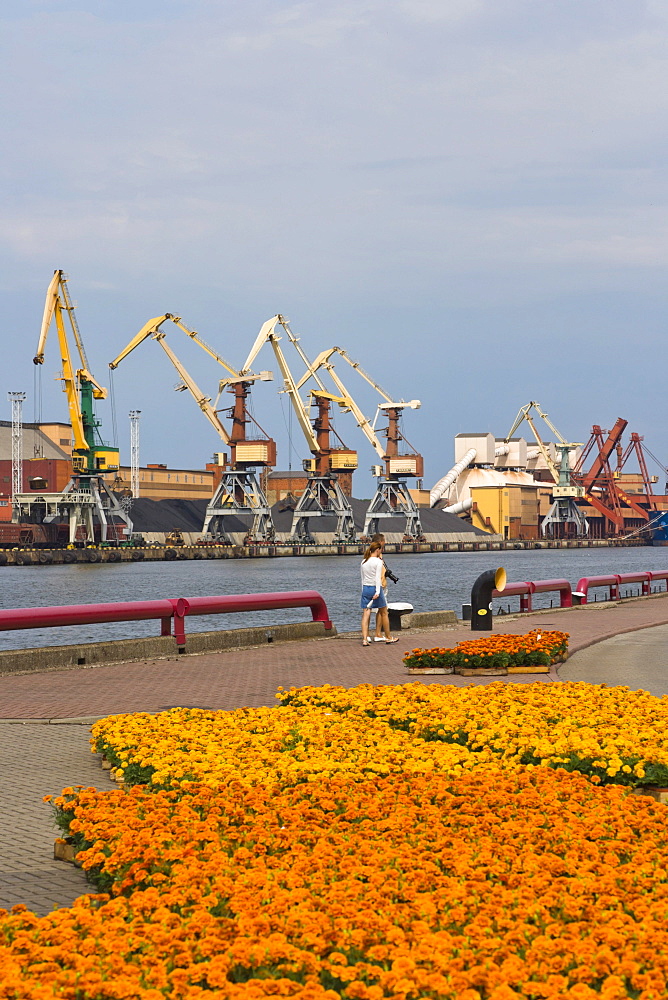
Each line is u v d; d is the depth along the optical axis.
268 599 29.03
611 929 6.69
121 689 20.39
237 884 7.64
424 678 22.22
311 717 14.92
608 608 42.62
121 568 170.00
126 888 8.09
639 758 11.84
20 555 172.88
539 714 14.81
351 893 7.37
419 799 10.24
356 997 5.98
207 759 11.92
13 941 6.73
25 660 23.14
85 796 10.13
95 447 184.88
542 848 8.66
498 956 6.36
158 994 5.86
